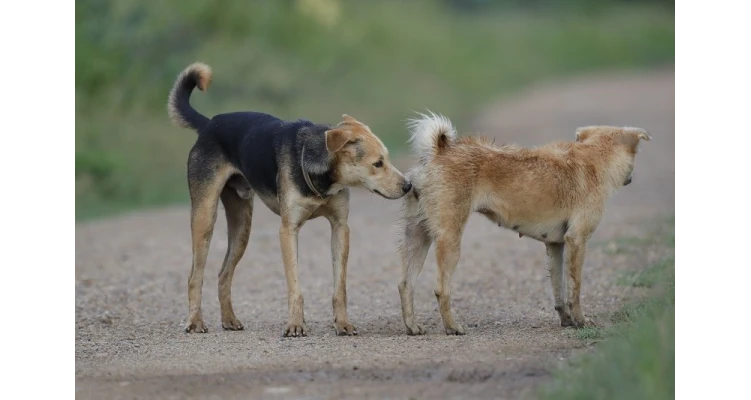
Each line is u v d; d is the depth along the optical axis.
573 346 10.29
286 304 14.47
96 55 29.92
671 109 43.88
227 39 35.78
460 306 13.73
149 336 12.13
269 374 9.49
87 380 9.61
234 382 9.26
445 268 11.44
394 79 43.19
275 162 11.85
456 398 8.41
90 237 20.27
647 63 68.56
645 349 8.39
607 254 16.59
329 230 20.89
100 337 12.05
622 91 52.94
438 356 9.92
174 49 33.16
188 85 13.16
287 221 11.75
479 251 18.06
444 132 11.65
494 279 15.61
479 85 50.56
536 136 35.84
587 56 66.94
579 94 51.91
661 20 78.00
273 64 35.75
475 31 62.03
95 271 16.84
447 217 11.38
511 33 65.56
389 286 15.46
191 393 8.95
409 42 49.88
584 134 12.34
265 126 12.22
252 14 38.00
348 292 15.15
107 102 29.16
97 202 24.72
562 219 11.77
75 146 26.38
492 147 11.77
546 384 8.45
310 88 36.97
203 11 34.91
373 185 11.45
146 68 31.19
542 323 12.29
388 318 13.02
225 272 12.78
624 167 12.08
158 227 21.48
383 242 19.38
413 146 11.84
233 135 12.39
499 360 9.60
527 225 11.77
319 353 10.41
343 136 11.23
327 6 43.53
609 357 8.65
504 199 11.59
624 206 21.95
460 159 11.48
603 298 13.49
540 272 15.99
